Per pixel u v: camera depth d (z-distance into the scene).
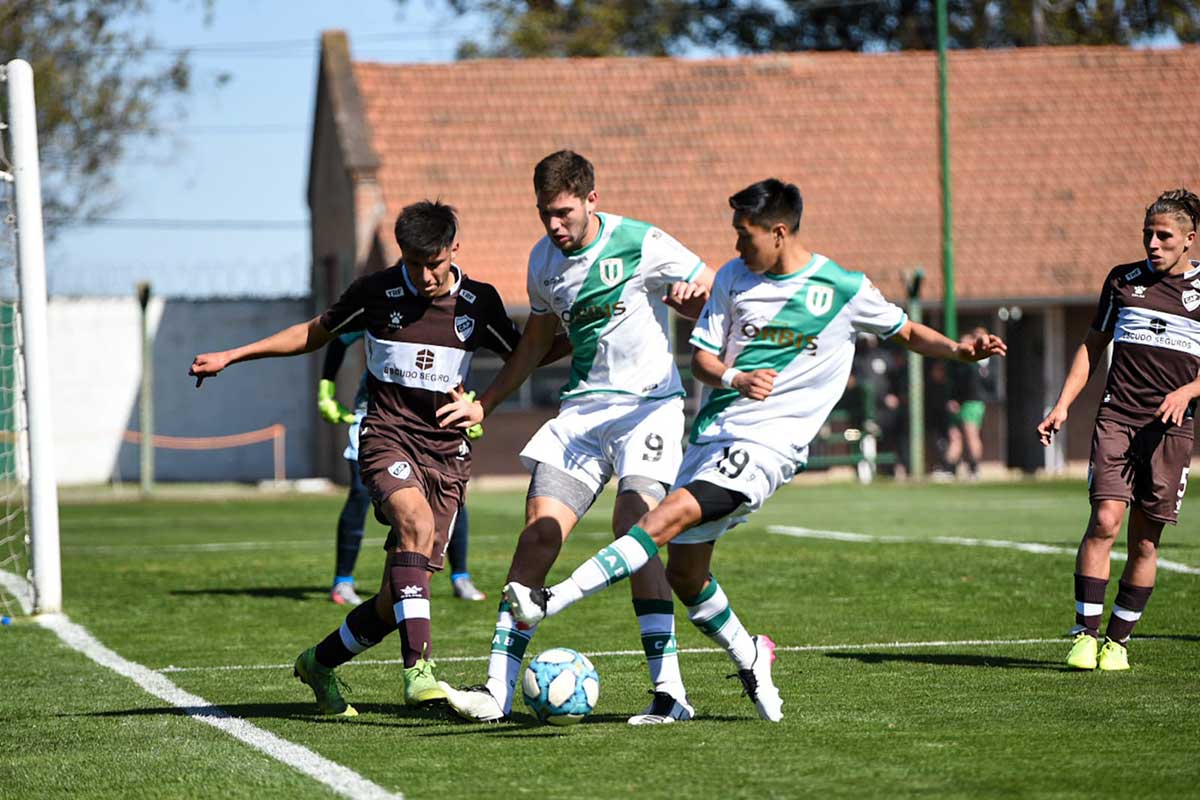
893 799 11.99
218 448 79.94
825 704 16.38
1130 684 17.52
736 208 14.94
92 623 25.70
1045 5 108.00
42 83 85.62
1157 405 18.92
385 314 16.11
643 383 16.17
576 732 14.99
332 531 47.41
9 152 27.22
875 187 76.19
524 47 107.75
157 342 78.88
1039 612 24.61
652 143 77.44
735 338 15.31
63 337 77.88
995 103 80.81
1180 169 77.88
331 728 15.57
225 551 40.38
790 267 15.13
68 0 86.88
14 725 16.23
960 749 13.85
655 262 16.03
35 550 27.19
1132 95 81.38
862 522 45.78
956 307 71.50
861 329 15.30
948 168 68.50
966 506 52.09
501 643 15.76
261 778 13.18
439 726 15.57
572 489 16.09
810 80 81.75
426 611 15.66
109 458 78.62
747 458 14.84
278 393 80.06
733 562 33.81
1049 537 39.16
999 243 73.50
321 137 82.25
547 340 16.86
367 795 12.41
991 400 72.75
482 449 71.25
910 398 69.50
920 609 25.25
